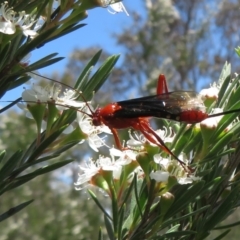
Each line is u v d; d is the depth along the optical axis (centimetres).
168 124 19
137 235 17
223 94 18
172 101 18
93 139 18
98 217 62
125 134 40
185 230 17
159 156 17
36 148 17
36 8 17
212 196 18
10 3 16
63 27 17
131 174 18
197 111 17
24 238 60
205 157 17
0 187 16
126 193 18
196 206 18
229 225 18
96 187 18
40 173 16
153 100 18
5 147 54
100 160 18
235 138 18
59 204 63
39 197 64
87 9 17
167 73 94
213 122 17
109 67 18
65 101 17
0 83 16
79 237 60
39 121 17
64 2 17
